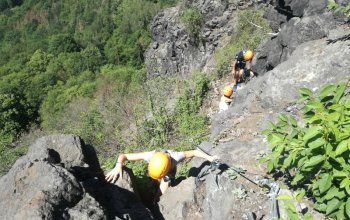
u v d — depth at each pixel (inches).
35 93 2354.8
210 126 398.3
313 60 306.3
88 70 2605.8
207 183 213.2
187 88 518.6
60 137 200.1
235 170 215.5
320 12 360.8
